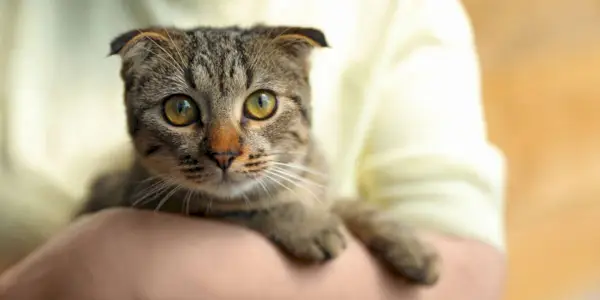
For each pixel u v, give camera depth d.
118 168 0.50
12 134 0.49
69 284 0.37
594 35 0.85
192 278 0.38
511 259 0.70
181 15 0.55
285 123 0.45
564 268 0.70
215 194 0.44
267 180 0.45
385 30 0.55
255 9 0.56
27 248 0.49
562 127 0.78
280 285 0.40
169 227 0.40
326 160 0.51
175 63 0.44
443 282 0.44
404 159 0.51
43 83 0.51
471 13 0.84
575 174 0.75
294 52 0.46
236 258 0.39
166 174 0.45
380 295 0.42
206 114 0.44
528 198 0.73
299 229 0.42
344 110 0.55
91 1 0.53
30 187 0.49
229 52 0.45
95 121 0.52
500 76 0.82
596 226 0.72
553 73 0.82
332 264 0.42
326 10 0.56
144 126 0.45
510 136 0.77
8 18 0.51
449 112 0.52
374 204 0.49
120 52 0.44
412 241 0.45
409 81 0.54
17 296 0.37
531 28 0.85
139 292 0.37
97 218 0.40
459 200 0.49
